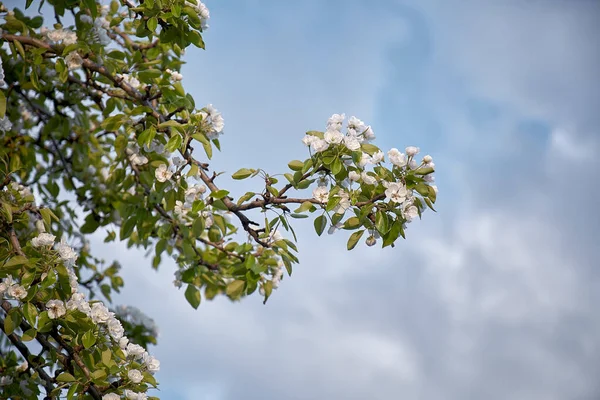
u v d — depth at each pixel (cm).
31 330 339
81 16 430
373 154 338
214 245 446
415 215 333
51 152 561
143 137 389
